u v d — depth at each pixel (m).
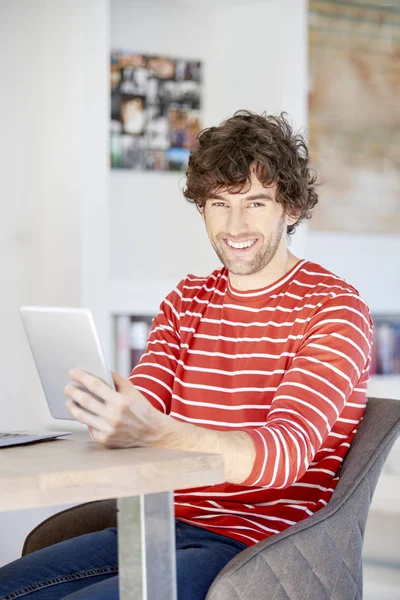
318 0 4.54
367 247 4.81
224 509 1.65
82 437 2.40
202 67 4.22
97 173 3.75
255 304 1.75
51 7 3.78
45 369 1.39
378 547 2.50
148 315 4.01
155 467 1.13
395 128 4.76
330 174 4.58
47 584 1.50
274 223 1.75
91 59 3.71
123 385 1.31
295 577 1.39
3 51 3.82
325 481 1.64
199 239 4.25
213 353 1.77
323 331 1.61
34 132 3.82
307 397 1.50
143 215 4.14
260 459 1.35
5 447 1.35
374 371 4.59
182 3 4.17
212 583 1.32
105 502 1.83
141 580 1.14
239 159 1.70
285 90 4.16
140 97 4.07
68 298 3.75
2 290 3.80
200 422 1.73
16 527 3.53
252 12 4.18
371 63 4.68
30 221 3.83
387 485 2.52
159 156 4.12
